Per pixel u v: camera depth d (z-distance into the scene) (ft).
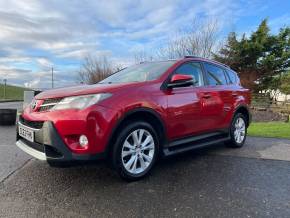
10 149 17.53
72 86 13.83
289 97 97.66
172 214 9.48
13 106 61.26
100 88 11.96
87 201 10.35
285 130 28.35
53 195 10.83
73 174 13.05
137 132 12.46
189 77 13.82
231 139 18.44
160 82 13.73
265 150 18.40
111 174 13.11
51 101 11.86
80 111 11.01
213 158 16.17
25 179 12.41
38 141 11.55
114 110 11.44
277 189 11.70
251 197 10.88
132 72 16.05
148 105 12.60
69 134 10.96
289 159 16.20
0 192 11.04
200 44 67.46
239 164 15.05
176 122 13.97
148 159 12.91
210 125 16.25
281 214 9.59
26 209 9.70
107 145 11.35
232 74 19.76
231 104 18.02
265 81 86.74
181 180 12.55
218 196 10.91
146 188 11.60
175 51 68.13
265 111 70.54
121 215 9.37
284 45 86.12
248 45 81.82
